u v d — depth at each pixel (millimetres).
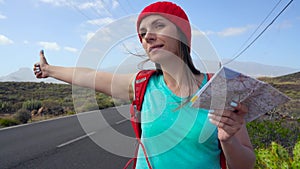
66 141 8125
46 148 7246
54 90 29391
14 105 25812
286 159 2812
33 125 13344
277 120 6285
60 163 5738
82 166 5449
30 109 22172
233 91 850
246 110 900
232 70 812
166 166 1078
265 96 864
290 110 6488
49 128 11625
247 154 1085
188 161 1062
